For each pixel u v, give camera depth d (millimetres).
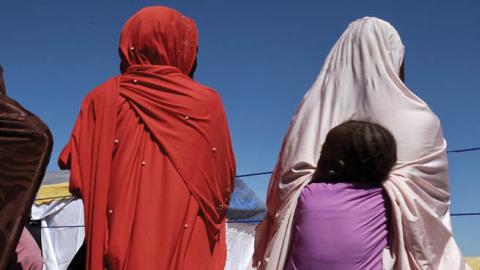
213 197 2348
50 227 9039
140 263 2068
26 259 2625
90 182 2207
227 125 2488
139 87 2324
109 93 2307
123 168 2201
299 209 2139
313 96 2568
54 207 9227
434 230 2078
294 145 2430
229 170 2488
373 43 2523
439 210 2221
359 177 2072
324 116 2463
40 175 1724
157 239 2127
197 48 2666
